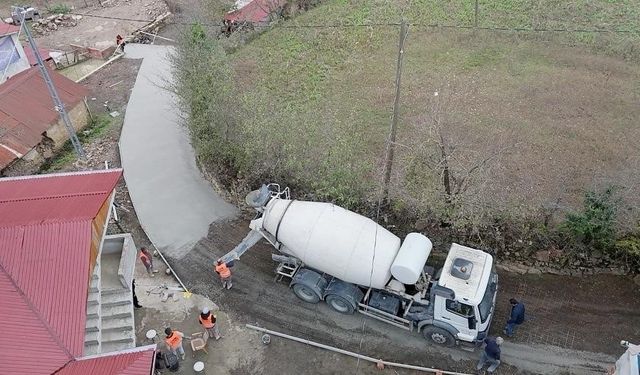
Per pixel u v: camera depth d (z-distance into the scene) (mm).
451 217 17219
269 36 30812
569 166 20109
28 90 24125
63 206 14102
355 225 15281
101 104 27188
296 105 24328
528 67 26062
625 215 16391
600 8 30172
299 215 15648
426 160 18625
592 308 15883
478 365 14664
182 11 35969
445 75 25938
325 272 15750
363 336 15695
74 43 33812
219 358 15359
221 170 20953
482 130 21969
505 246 17234
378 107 24062
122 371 10711
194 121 21500
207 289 17281
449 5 31953
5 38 27453
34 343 11258
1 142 22016
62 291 12180
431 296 14633
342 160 18906
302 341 15602
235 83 24109
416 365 14891
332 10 32906
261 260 18094
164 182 21625
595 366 14539
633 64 25672
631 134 21578
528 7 30766
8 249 12734
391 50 28328
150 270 17719
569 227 16562
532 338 15258
